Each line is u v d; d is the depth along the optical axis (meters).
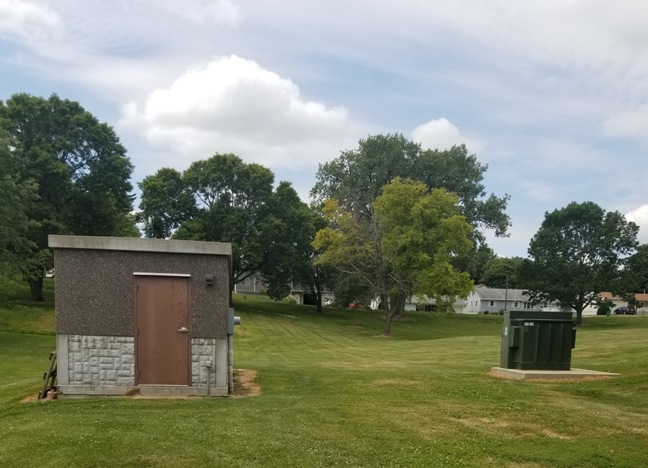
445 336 46.78
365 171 60.16
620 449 6.62
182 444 6.56
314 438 6.91
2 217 27.00
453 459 6.16
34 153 38.31
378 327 51.19
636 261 59.28
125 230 55.56
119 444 6.52
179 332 10.28
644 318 63.97
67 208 41.59
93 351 10.14
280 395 10.32
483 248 65.81
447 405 9.02
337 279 53.56
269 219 53.06
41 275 39.34
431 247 40.25
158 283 10.27
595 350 18.17
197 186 54.03
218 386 10.30
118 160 43.34
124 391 10.13
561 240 60.53
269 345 29.97
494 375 12.79
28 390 11.29
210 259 10.40
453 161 60.59
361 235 42.06
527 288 60.97
